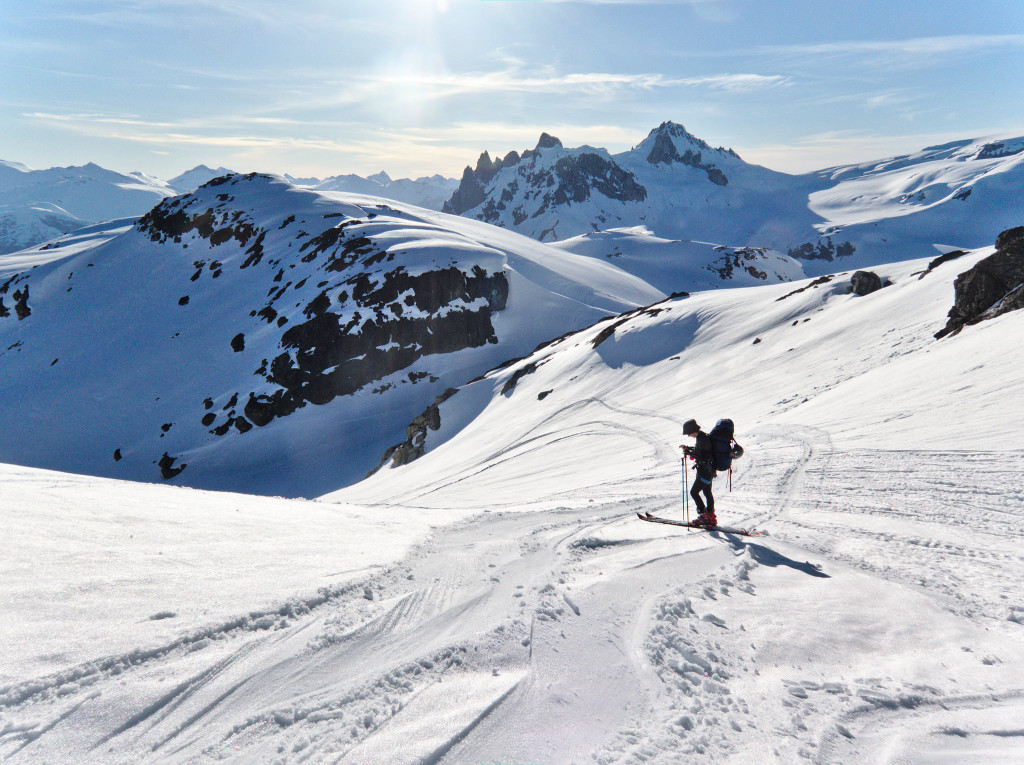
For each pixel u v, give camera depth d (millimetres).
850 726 3279
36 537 5449
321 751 2822
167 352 103062
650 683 3684
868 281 41781
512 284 110250
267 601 4582
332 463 73688
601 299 124438
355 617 4504
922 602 5445
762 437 18969
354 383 88250
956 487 10359
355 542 7219
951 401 16453
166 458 78562
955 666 4113
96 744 2771
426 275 98688
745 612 4996
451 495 26203
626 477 19422
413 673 3664
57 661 3338
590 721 3217
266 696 3318
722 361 42406
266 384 87625
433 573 5887
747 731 3189
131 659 3484
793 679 3838
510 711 3260
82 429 87812
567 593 5188
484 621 4527
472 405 64500
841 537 8039
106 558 5180
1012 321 21641
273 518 8406
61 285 136500
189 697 3221
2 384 104750
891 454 13359
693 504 10953
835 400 22438
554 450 34094
